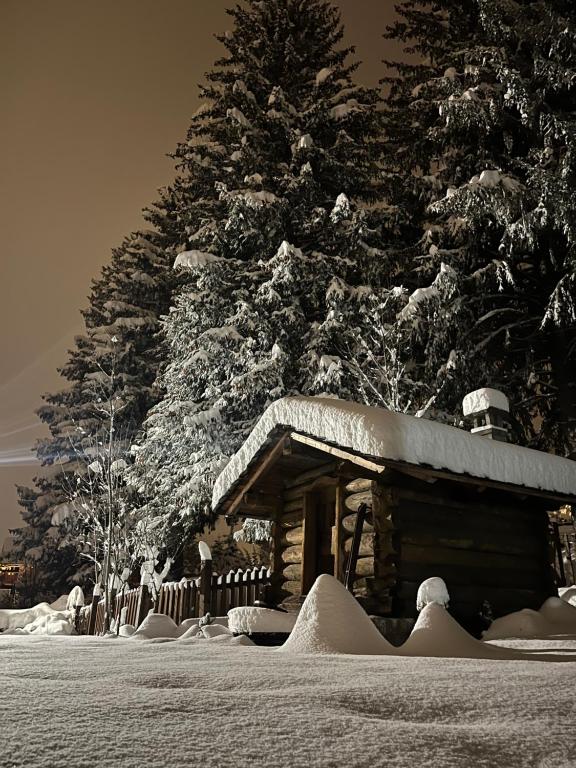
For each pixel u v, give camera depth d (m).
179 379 15.87
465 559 6.33
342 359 14.32
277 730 1.37
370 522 6.30
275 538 8.10
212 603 10.21
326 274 15.74
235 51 21.09
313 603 3.75
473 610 6.20
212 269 16.03
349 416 5.83
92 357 25.33
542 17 13.16
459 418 13.57
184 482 15.21
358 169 17.75
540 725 1.49
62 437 26.55
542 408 16.34
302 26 21.22
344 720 1.47
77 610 15.16
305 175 16.31
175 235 25.25
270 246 16.95
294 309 15.41
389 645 3.60
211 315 16.16
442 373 13.87
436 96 17.45
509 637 5.34
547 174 12.05
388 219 17.39
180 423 15.46
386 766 1.17
